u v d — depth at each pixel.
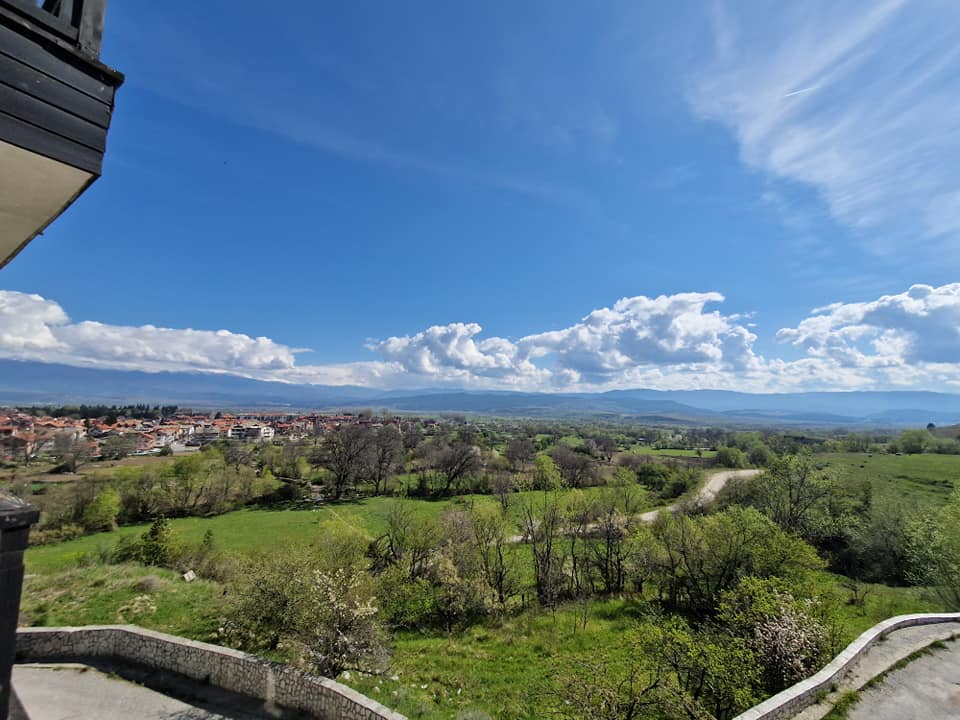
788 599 15.73
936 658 13.39
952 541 24.91
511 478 70.19
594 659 15.35
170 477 57.56
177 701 13.88
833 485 42.66
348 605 18.34
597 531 38.31
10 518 3.27
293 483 69.31
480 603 27.62
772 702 10.34
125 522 52.59
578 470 74.75
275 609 17.84
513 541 40.53
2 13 3.03
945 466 59.09
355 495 72.19
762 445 88.56
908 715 10.62
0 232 4.27
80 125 3.42
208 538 37.56
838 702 11.12
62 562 30.09
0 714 3.18
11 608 3.28
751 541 25.11
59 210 3.96
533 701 16.33
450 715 15.46
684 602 28.53
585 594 32.31
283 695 13.98
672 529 30.06
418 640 23.67
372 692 16.17
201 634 19.56
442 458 73.50
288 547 21.83
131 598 22.75
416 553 32.47
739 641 14.18
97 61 3.53
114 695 13.96
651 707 12.12
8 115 3.01
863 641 13.89
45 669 15.27
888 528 35.75
